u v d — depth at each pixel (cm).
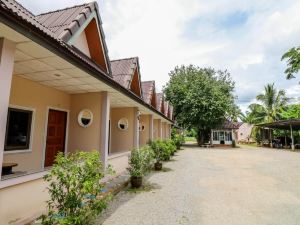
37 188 372
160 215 438
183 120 2881
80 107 712
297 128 2797
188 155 1736
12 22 254
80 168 296
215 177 848
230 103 2956
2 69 291
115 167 762
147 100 1371
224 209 482
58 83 593
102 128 670
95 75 488
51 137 651
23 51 358
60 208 280
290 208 493
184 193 603
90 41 792
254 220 421
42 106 611
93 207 294
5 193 314
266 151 2255
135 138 1014
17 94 532
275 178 841
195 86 2822
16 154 531
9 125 516
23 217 343
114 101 875
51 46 326
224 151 2220
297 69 1310
